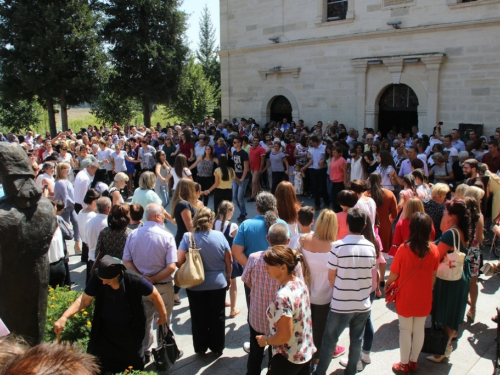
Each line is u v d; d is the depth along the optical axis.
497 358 4.36
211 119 19.44
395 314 5.95
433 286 4.80
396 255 4.54
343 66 16.78
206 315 4.96
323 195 11.65
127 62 26.27
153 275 4.78
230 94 20.72
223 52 20.44
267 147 13.13
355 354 4.29
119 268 3.85
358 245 4.16
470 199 5.15
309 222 4.66
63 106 25.20
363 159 9.88
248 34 19.55
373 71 15.98
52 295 5.15
